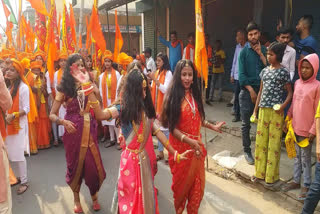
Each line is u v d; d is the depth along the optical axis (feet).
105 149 18.26
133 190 7.44
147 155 7.84
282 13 20.02
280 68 10.82
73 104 10.14
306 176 10.29
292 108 10.75
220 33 26.45
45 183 13.56
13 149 12.43
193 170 8.81
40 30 22.93
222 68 24.25
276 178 11.57
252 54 12.55
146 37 36.78
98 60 24.47
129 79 7.55
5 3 20.24
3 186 8.17
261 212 10.42
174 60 24.30
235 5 24.18
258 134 11.53
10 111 12.66
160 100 15.46
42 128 18.48
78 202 10.92
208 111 21.79
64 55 18.37
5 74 13.14
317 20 17.74
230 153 15.31
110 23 48.11
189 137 8.80
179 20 30.30
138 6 36.68
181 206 9.35
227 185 12.68
